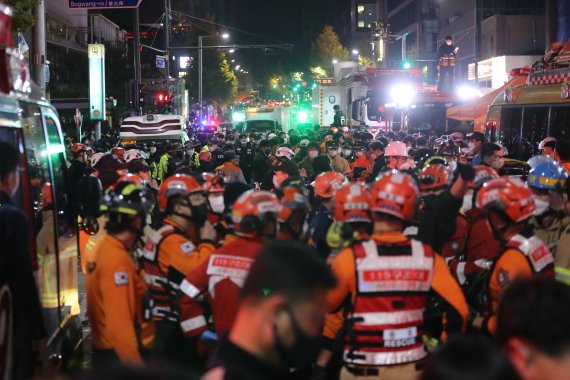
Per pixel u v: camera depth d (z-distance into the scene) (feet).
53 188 22.50
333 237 20.02
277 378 8.95
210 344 17.99
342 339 16.92
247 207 17.94
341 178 24.67
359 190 18.92
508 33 224.74
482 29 238.68
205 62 303.07
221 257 17.98
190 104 252.42
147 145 90.22
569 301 7.99
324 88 162.91
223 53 310.24
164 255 20.27
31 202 19.24
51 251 21.58
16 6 43.39
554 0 193.06
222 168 55.47
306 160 62.44
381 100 128.88
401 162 42.86
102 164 37.06
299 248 8.98
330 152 62.80
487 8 238.89
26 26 44.14
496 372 6.81
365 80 138.31
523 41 224.53
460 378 6.79
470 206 24.13
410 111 115.55
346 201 18.80
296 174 36.06
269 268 8.77
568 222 21.80
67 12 158.40
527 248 17.97
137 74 111.96
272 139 76.74
